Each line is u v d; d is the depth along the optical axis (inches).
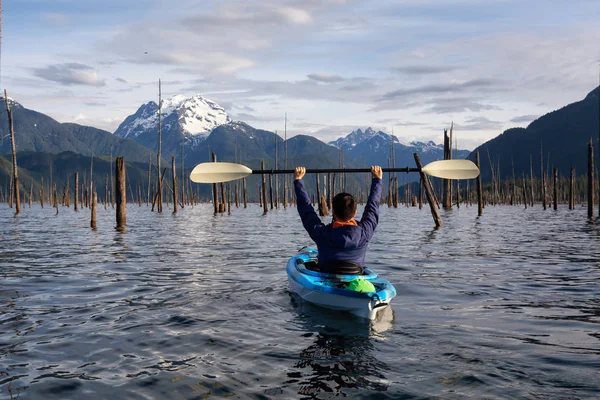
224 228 1034.7
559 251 579.5
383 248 611.2
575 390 163.5
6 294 328.5
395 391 163.9
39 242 711.1
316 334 229.5
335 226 270.5
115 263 480.1
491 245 647.8
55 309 283.7
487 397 158.4
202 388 167.2
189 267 451.2
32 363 193.0
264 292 327.6
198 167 373.7
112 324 249.3
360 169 303.4
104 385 170.7
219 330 237.0
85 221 1349.7
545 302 301.4
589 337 225.1
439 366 187.0
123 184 1037.8
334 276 266.8
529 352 203.2
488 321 254.4
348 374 179.3
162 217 1641.2
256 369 185.0
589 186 1480.1
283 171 365.4
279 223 1246.9
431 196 1027.3
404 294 325.4
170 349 209.0
